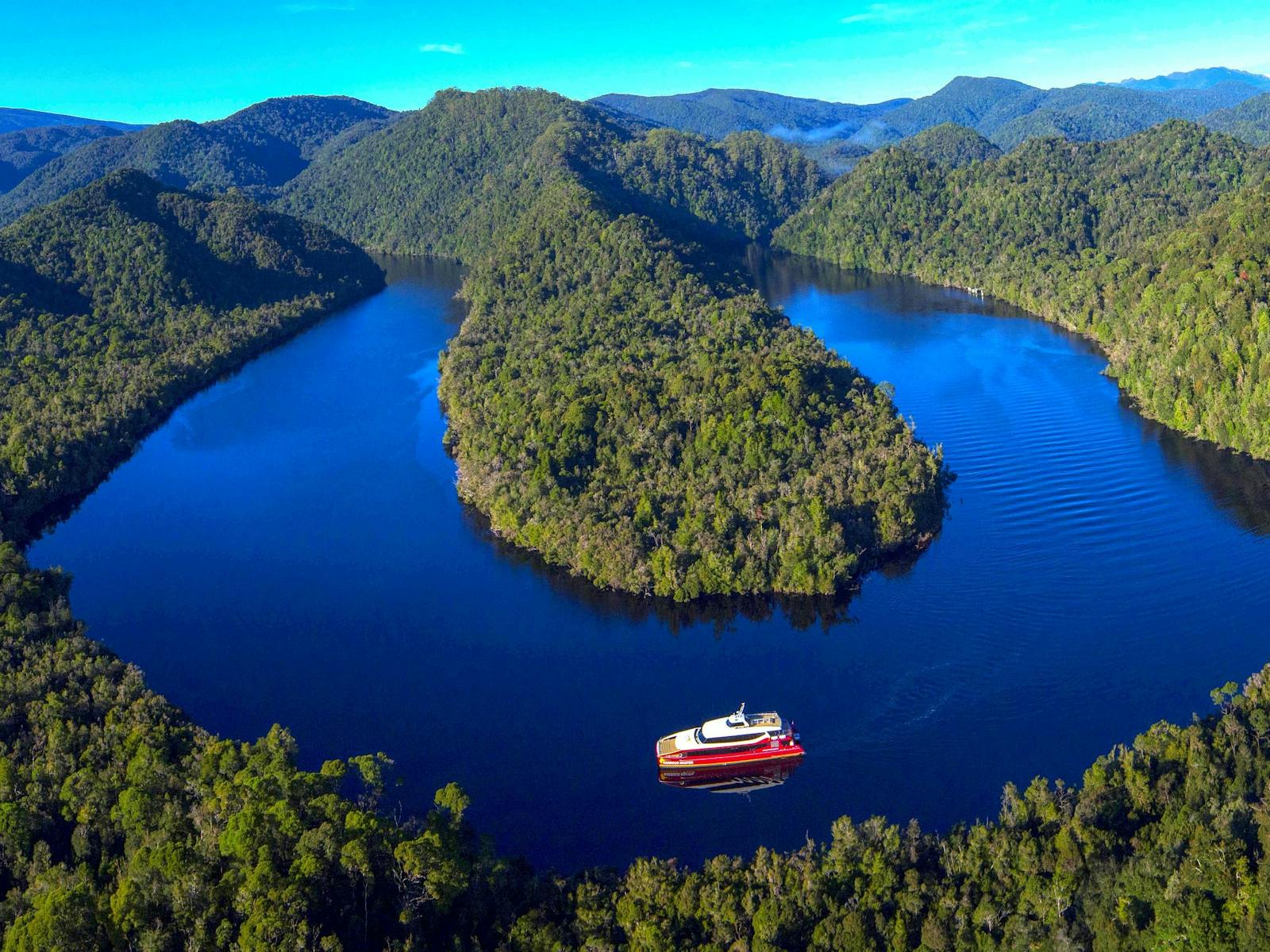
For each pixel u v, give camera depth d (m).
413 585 147.62
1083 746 105.19
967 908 76.69
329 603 143.50
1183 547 146.12
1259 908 68.50
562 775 106.81
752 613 136.12
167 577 153.62
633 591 141.12
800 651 126.19
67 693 111.12
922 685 117.25
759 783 103.94
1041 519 157.88
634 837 98.12
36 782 96.12
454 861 79.19
